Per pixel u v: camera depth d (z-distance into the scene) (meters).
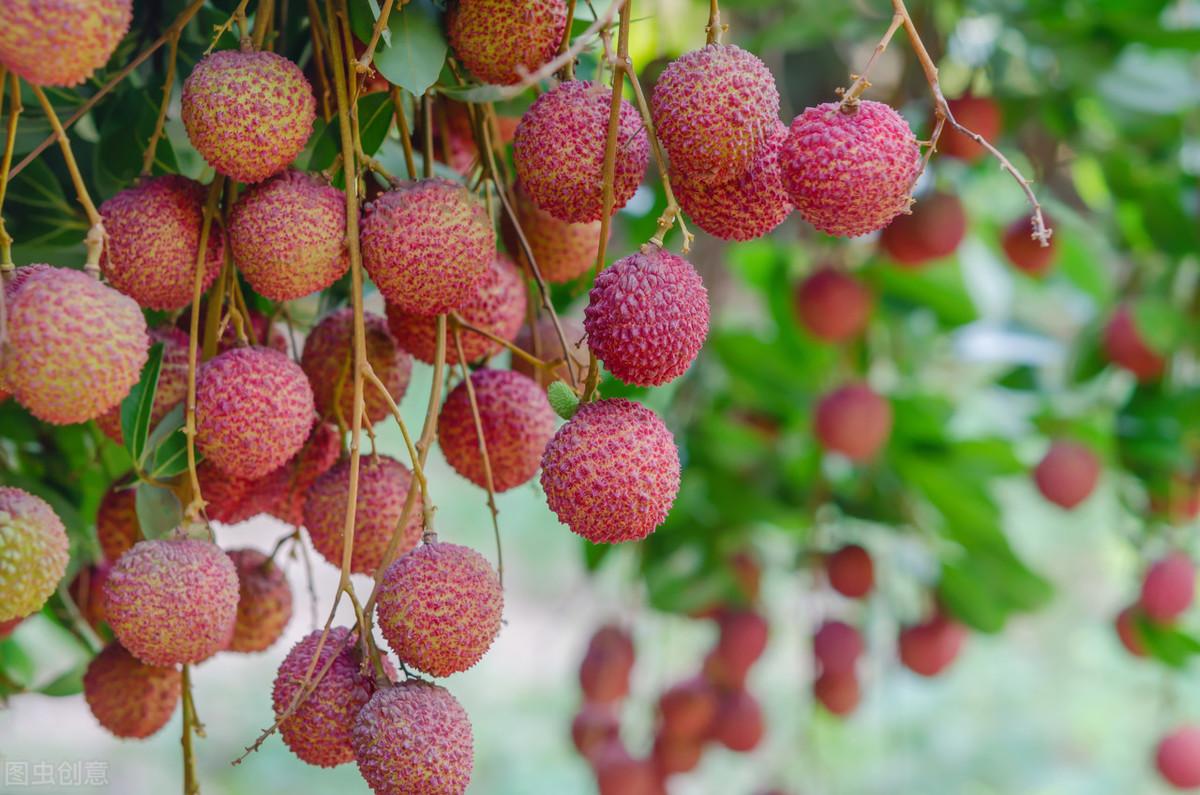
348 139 0.60
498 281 0.66
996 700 2.65
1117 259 1.35
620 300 0.57
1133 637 1.32
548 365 0.64
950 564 1.25
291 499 0.67
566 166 0.60
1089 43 1.01
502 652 2.89
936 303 1.20
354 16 0.61
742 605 1.23
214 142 0.59
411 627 0.58
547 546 3.15
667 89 0.59
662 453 0.58
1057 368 1.29
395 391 0.67
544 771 2.39
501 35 0.62
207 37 0.71
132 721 0.67
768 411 1.22
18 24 0.53
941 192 1.10
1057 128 1.09
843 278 1.15
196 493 0.60
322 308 0.73
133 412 0.62
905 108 1.08
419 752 0.57
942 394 1.20
